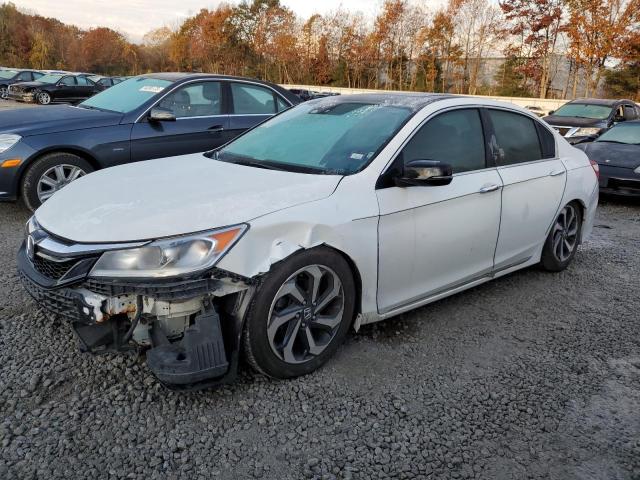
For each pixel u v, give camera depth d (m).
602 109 13.66
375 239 3.07
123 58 72.31
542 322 3.84
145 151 6.18
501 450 2.49
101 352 2.63
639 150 8.29
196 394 2.77
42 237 2.74
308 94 26.59
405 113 3.55
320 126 3.75
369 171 3.15
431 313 3.90
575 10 32.91
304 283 2.88
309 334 2.93
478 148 3.83
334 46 49.75
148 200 2.82
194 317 2.66
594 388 3.02
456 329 3.66
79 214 2.78
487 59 42.47
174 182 3.12
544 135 4.52
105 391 2.77
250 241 2.59
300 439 2.50
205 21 58.41
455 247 3.57
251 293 2.64
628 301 4.28
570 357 3.36
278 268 2.70
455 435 2.58
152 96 6.34
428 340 3.48
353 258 2.98
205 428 2.54
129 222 2.59
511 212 3.97
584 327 3.78
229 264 2.53
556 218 4.53
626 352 3.45
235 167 3.43
